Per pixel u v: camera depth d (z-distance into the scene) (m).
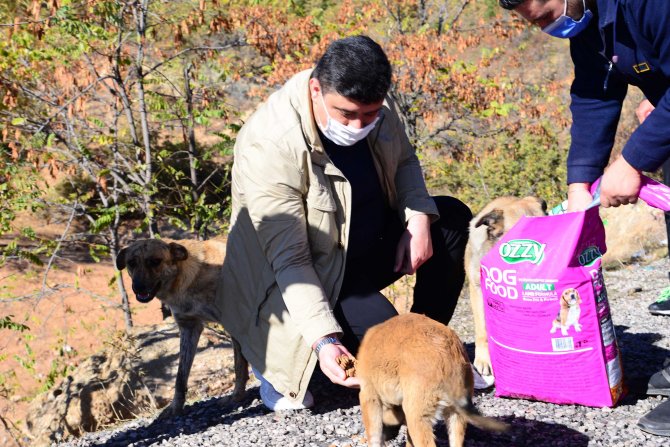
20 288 14.50
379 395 3.20
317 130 3.71
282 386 4.02
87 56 9.91
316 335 3.48
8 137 9.89
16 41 8.66
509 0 2.99
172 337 7.39
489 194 11.76
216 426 4.30
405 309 7.42
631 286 7.21
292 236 3.71
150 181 9.73
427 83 10.38
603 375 3.61
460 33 12.27
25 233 9.85
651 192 3.21
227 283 4.26
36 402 7.41
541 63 17.17
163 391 6.73
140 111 10.21
